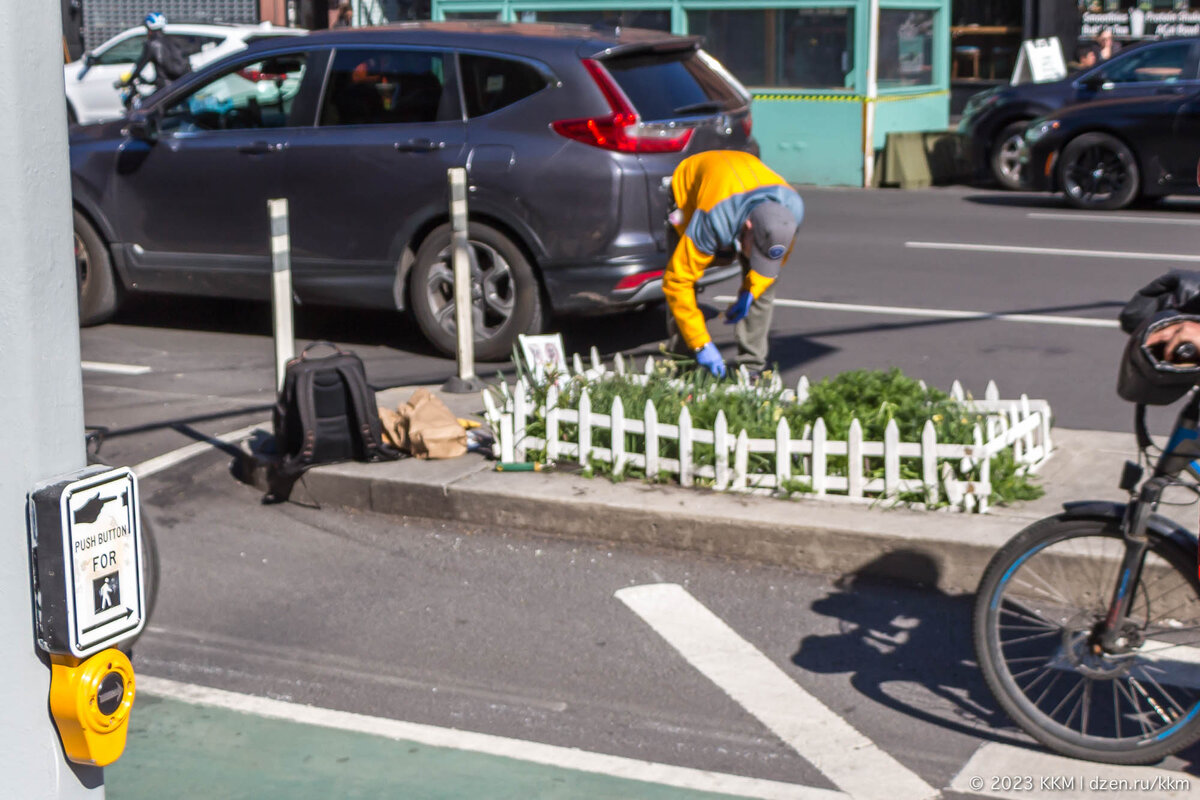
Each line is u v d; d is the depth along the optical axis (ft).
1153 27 67.87
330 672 14.55
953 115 75.00
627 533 17.76
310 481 19.61
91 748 6.99
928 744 12.91
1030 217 47.70
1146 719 12.66
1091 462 19.01
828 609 15.88
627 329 30.91
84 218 31.01
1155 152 49.01
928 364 27.14
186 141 29.71
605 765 12.51
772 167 58.59
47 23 6.86
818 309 32.48
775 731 13.15
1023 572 12.96
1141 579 12.45
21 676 6.91
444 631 15.52
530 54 27.04
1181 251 39.60
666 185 26.58
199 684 14.28
